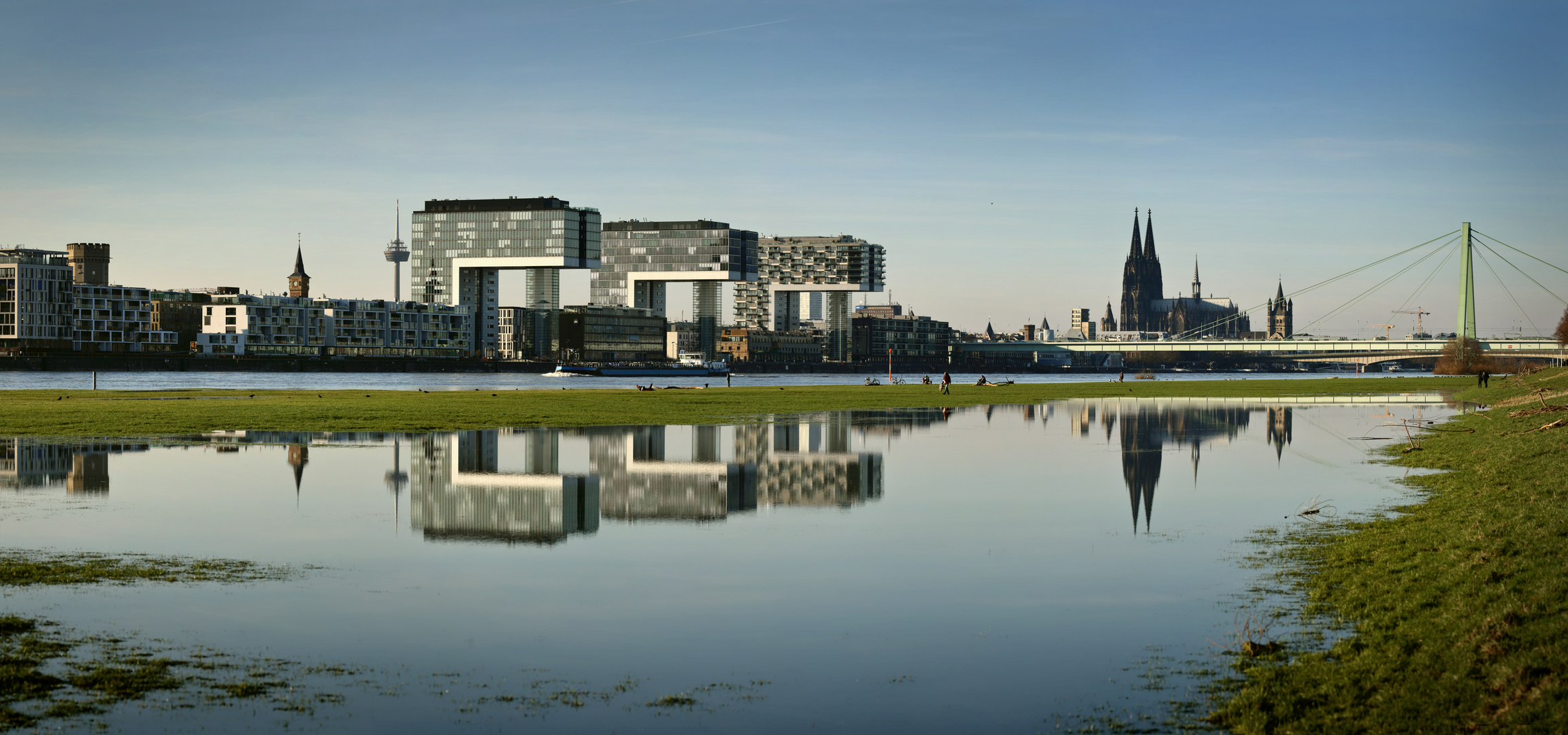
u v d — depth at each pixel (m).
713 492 38.06
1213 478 42.31
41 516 31.70
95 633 19.34
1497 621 18.06
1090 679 17.31
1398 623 19.47
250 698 16.23
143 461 46.50
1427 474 42.03
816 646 19.02
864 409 96.12
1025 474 44.03
